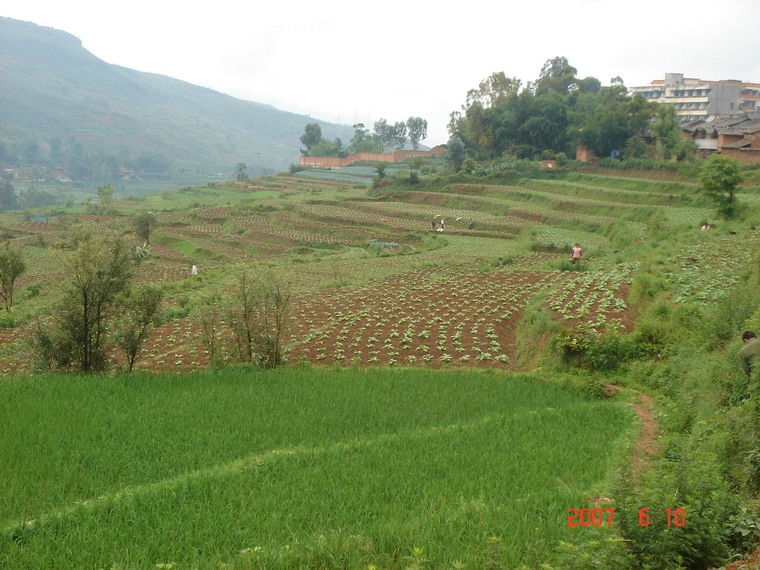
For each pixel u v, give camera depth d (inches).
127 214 5231.3
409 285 1603.1
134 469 457.4
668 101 6289.4
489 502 370.0
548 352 925.8
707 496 299.6
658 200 3245.6
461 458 468.4
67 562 307.4
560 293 1273.4
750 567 253.0
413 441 520.1
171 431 549.0
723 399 567.2
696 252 1594.5
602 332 957.2
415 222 3619.6
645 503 284.0
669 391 726.5
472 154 5359.3
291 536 329.1
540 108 5017.2
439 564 290.8
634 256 1876.2
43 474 438.0
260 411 627.5
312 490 398.0
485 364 964.0
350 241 3272.6
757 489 361.4
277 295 938.7
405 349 1026.7
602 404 682.2
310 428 576.1
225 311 936.3
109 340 890.1
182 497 381.4
